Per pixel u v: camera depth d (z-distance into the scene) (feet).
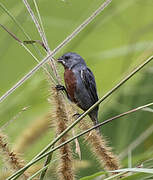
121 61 45.01
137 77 40.01
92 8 34.01
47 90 26.48
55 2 43.75
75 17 45.75
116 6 38.55
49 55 22.61
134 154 36.63
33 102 33.91
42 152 20.76
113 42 46.47
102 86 46.29
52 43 47.24
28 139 29.55
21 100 33.94
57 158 22.43
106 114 43.75
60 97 24.11
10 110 33.63
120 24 39.91
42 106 34.35
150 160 23.76
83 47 48.78
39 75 34.01
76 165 25.21
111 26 46.44
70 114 24.62
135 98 41.39
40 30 25.54
